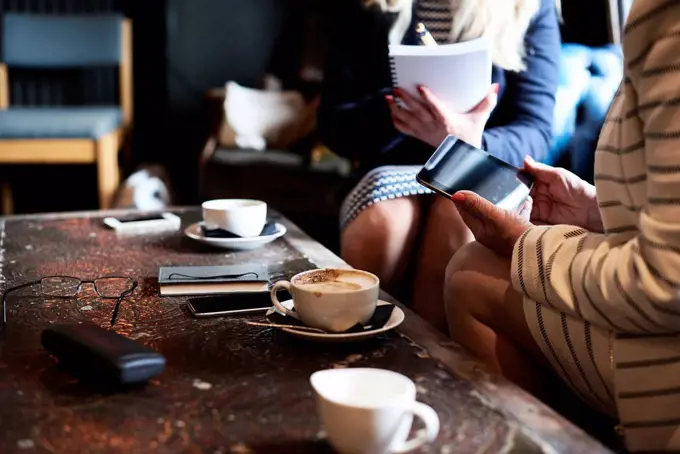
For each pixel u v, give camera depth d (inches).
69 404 29.5
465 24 64.6
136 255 51.9
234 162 108.6
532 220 50.6
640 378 32.7
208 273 44.9
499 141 61.1
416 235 60.5
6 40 130.8
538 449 26.5
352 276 38.2
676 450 32.5
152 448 26.3
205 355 34.3
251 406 29.4
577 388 37.2
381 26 69.7
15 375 32.1
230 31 139.7
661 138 28.8
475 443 26.8
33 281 45.5
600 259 32.1
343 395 27.6
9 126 108.6
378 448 25.3
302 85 126.0
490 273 39.7
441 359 34.1
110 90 140.8
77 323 37.6
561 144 68.3
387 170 60.7
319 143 110.3
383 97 69.1
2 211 133.9
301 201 106.3
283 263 49.9
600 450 26.4
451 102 57.6
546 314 35.8
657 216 29.1
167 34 138.3
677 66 28.3
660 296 29.0
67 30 133.1
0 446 26.3
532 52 65.8
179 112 141.6
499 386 31.4
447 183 46.1
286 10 140.3
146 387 31.0
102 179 113.7
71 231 59.1
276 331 37.3
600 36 77.6
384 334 37.0
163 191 120.4
